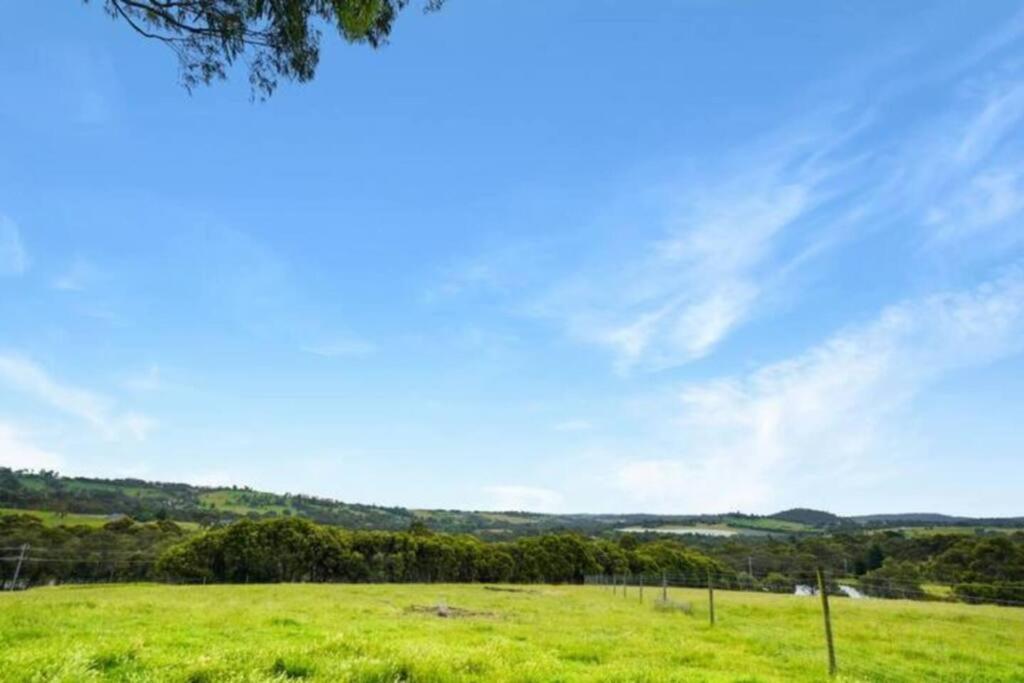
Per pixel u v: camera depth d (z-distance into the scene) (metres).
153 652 13.05
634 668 13.93
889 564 78.12
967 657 20.28
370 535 89.12
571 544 98.06
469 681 11.44
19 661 9.58
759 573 92.94
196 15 9.51
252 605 31.67
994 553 64.12
